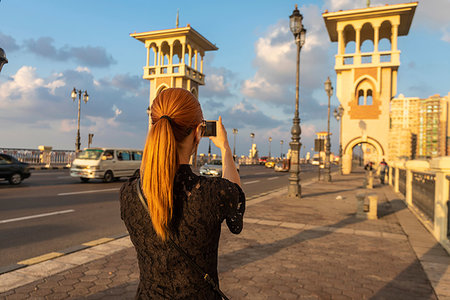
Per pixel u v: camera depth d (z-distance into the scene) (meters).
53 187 12.97
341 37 35.72
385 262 4.52
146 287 1.03
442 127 176.75
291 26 12.55
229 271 4.01
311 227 6.76
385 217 8.27
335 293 3.42
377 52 34.31
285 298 3.27
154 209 0.93
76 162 15.27
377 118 34.62
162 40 41.78
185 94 1.12
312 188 16.55
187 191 0.99
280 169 35.34
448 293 3.43
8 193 10.71
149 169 0.96
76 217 7.34
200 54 46.06
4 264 4.18
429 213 7.14
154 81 42.34
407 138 117.94
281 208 9.27
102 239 5.24
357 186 18.28
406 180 11.67
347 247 5.27
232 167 1.20
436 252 5.02
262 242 5.43
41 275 3.63
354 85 35.12
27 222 6.70
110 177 15.68
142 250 1.04
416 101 184.25
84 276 3.64
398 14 33.47
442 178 5.70
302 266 4.26
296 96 12.43
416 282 3.78
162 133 0.99
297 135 12.21
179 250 0.97
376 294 3.42
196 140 1.13
